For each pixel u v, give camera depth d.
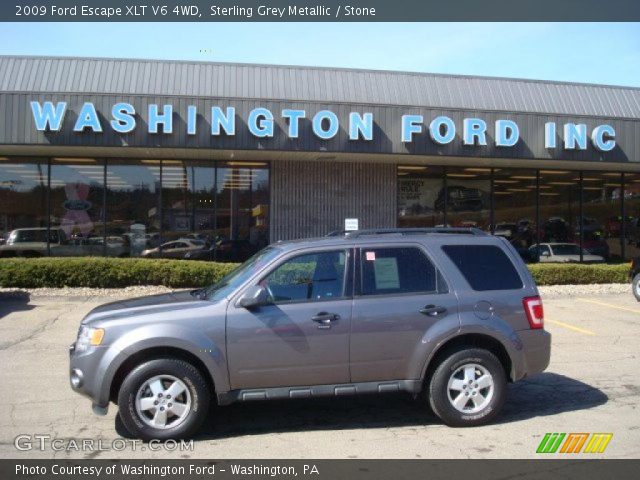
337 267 5.65
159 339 5.15
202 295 6.00
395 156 15.98
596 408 6.27
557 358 8.52
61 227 16.59
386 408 6.27
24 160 16.52
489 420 5.65
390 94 17.72
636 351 8.98
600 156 16.67
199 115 14.54
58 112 13.98
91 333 5.25
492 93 18.55
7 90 14.71
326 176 17.61
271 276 5.53
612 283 16.66
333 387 5.45
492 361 5.62
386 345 5.48
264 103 14.75
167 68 17.00
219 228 17.14
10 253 16.38
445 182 18.48
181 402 5.28
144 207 16.88
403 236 5.91
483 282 5.79
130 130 14.20
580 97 19.36
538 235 19.17
